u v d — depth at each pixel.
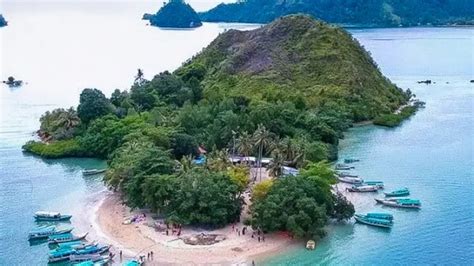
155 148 139.00
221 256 110.31
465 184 149.62
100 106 192.75
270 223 116.75
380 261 109.00
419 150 181.88
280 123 178.38
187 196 121.69
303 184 121.69
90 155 177.88
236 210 124.25
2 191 148.12
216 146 169.12
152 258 109.69
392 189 146.25
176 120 179.25
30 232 120.69
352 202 138.25
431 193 143.50
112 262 108.38
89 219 128.75
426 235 119.88
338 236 119.44
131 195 128.75
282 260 109.00
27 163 172.25
